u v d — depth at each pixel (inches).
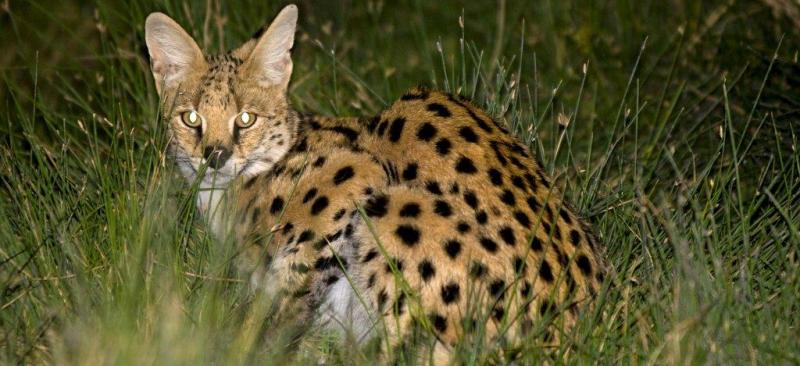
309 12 786.8
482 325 374.6
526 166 424.8
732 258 446.6
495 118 462.6
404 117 437.1
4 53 713.0
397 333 391.9
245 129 456.8
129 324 371.9
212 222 460.1
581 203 486.0
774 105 570.9
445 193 403.9
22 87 683.4
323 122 470.3
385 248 398.6
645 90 665.6
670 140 596.7
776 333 390.6
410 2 820.6
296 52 714.8
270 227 442.9
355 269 412.2
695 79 666.2
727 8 690.8
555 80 693.9
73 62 671.8
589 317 394.3
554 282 393.1
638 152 577.0
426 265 392.2
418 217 397.7
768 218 478.0
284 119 466.3
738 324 382.3
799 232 455.8
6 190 526.3
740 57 637.3
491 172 409.4
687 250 422.3
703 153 584.1
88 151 532.7
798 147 518.9
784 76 595.2
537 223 388.2
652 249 441.7
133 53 605.3
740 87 613.0
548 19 754.2
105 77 617.9
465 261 389.7
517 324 386.0
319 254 428.8
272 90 465.7
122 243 423.5
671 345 363.9
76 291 402.0
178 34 464.4
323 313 435.5
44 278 414.6
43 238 438.0
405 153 423.8
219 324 394.6
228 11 684.7
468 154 413.4
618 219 481.1
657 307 397.1
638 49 698.2
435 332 388.5
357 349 387.9
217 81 457.4
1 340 394.3
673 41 689.6
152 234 420.5
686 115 618.2
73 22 740.0
